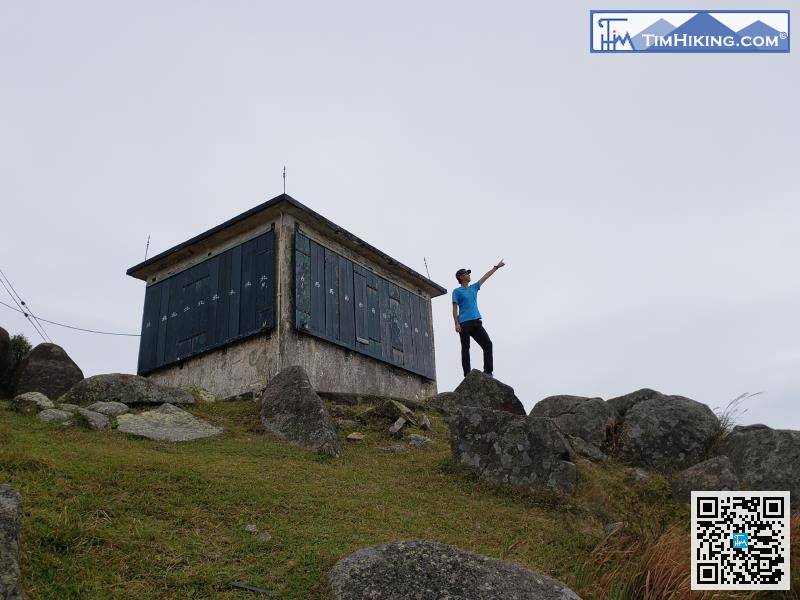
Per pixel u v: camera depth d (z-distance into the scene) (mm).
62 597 3520
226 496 5266
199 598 3723
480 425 7648
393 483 6797
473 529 5699
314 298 11789
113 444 6840
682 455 8055
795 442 7180
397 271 14438
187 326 12570
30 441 6328
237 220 11922
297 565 4207
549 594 4082
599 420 8586
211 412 9273
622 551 5301
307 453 7457
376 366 13086
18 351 14422
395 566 4051
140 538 4289
